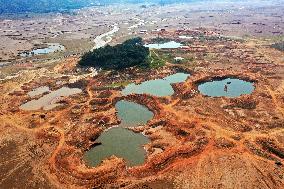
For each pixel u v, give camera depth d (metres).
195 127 66.50
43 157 59.41
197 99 79.88
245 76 93.50
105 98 81.25
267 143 60.72
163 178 52.59
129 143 62.72
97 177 53.38
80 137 64.69
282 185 50.22
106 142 63.38
